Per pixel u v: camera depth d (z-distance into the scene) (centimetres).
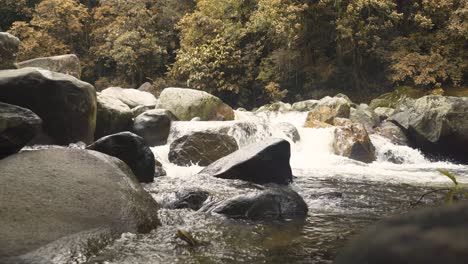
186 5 2870
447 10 1925
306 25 2003
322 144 1119
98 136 971
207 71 2222
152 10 2859
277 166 657
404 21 2073
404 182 740
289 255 334
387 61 2016
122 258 309
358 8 1844
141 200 417
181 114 1188
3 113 488
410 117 1226
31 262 281
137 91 1443
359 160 1050
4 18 2964
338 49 2038
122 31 2680
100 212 363
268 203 463
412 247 64
